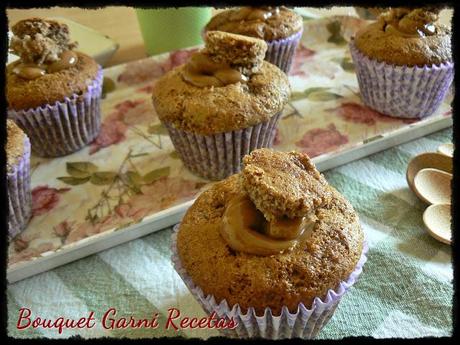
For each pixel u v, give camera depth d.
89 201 0.19
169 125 0.19
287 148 0.21
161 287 0.16
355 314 0.15
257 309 0.12
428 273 0.16
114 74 0.25
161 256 0.17
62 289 0.16
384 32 0.22
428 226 0.17
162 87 0.20
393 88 0.22
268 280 0.12
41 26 0.20
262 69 0.20
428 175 0.18
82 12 0.30
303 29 0.28
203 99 0.18
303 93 0.25
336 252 0.13
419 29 0.21
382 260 0.16
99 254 0.17
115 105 0.24
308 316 0.13
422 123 0.21
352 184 0.19
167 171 0.20
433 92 0.22
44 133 0.20
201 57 0.19
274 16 0.25
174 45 0.26
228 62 0.19
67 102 0.20
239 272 0.13
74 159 0.21
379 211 0.18
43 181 0.20
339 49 0.28
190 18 0.26
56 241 0.17
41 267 0.16
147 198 0.19
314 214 0.13
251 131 0.19
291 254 0.13
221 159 0.20
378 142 0.20
